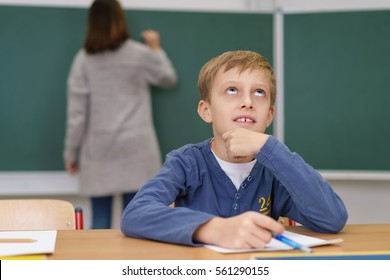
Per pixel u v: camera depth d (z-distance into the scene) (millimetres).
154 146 3471
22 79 3574
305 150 3695
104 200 3494
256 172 1400
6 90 3562
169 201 1315
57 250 1088
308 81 3686
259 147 1221
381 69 3627
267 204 1427
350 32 3645
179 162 1410
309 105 3686
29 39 3570
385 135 3633
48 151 3604
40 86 3584
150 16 3662
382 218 3781
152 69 3463
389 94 3619
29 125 3586
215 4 3850
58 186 3613
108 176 3367
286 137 3701
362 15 3631
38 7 3568
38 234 1234
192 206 1403
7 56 3559
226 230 1053
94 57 3350
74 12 3592
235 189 1396
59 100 3600
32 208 1735
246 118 1363
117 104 3361
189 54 3695
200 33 3699
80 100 3393
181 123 3709
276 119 3707
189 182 1399
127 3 3770
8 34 3557
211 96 1424
